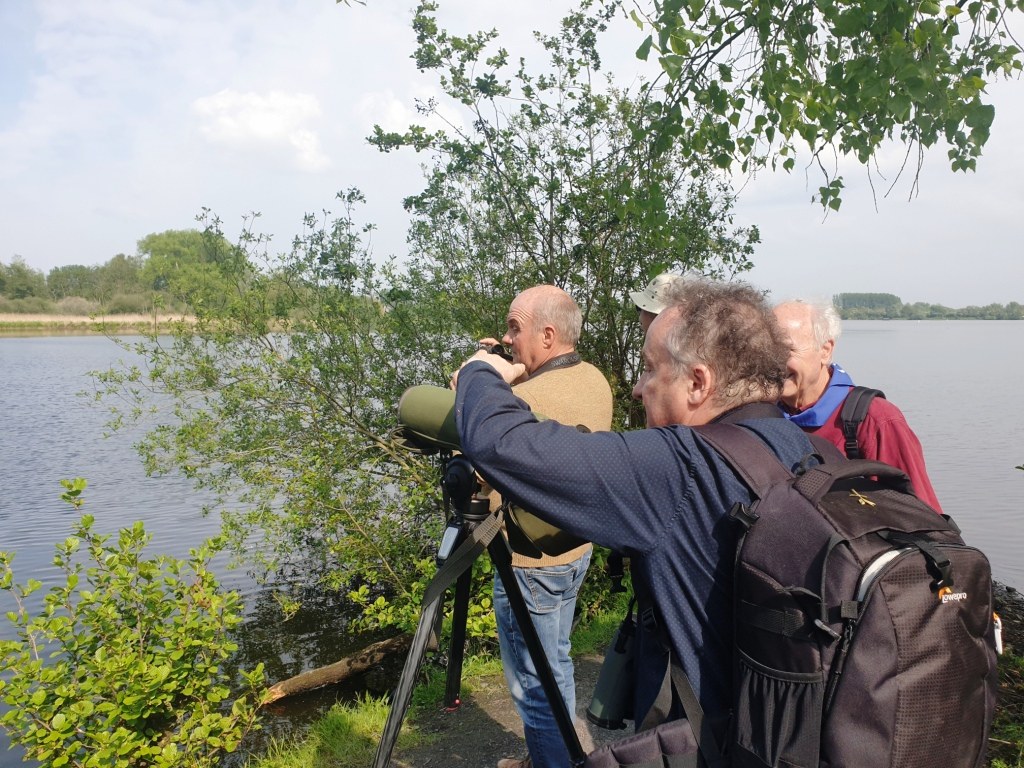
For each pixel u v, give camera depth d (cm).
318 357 584
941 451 1658
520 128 588
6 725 296
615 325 609
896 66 311
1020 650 444
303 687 503
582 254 577
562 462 125
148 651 352
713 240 623
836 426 248
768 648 110
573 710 263
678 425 131
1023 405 2541
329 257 598
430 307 589
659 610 126
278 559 606
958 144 332
